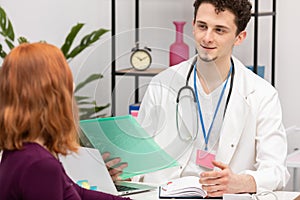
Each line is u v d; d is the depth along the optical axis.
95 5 4.16
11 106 1.66
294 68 3.97
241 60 4.05
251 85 2.70
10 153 1.67
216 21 2.50
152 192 2.52
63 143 1.71
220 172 2.41
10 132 1.64
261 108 2.69
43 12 4.16
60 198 1.64
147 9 4.21
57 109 1.67
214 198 2.41
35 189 1.61
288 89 3.99
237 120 2.64
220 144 2.63
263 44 4.01
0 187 1.66
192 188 2.43
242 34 2.64
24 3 4.16
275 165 2.58
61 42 4.17
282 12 3.95
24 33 4.18
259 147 2.65
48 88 1.66
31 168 1.62
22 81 1.66
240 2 2.52
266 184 2.49
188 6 4.13
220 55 2.54
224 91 2.65
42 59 1.67
